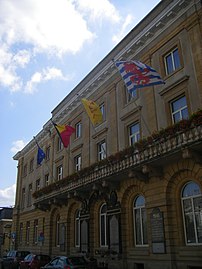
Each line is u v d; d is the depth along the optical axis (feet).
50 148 111.04
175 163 51.37
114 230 63.16
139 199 60.75
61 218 88.48
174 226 50.34
